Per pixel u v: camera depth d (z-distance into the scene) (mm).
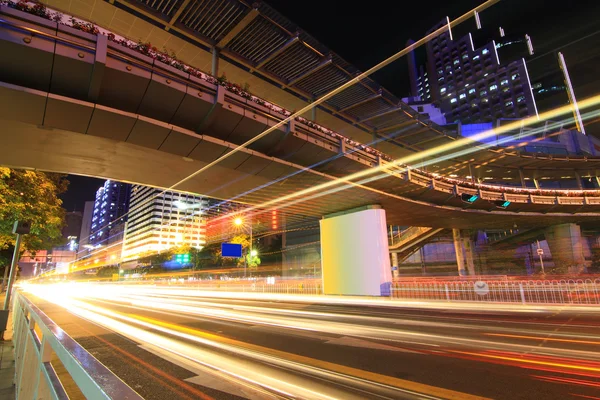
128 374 5703
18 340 5172
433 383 5047
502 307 15078
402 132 26750
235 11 14469
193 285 46375
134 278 85000
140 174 16672
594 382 4961
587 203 33000
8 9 8773
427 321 11633
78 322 12336
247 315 14297
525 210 34156
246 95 13367
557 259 41000
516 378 5211
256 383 5180
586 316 12008
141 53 10797
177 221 131125
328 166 18219
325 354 7000
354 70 18703
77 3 14359
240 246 39594
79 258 147375
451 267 51656
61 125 10891
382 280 21969
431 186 23766
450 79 121188
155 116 12094
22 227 9969
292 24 15461
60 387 1715
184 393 4785
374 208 23594
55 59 9414
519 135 66938
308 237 47594
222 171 16375
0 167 14242
